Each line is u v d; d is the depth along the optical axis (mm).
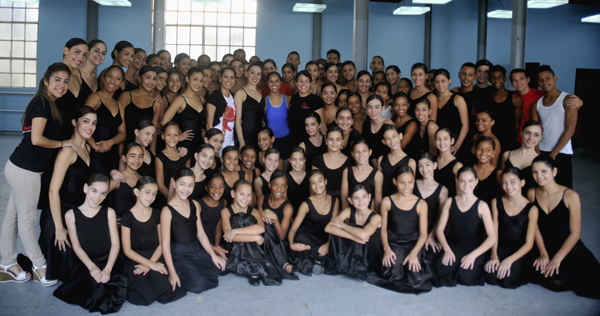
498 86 3949
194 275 2629
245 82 4770
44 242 2658
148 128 3146
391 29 11461
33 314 2285
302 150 3332
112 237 2562
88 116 2645
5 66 10898
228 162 3260
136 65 4070
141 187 2602
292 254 3025
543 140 3561
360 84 4219
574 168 7504
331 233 2912
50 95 2576
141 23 10922
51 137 2607
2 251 2648
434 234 3025
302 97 3930
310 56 11359
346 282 2805
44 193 2725
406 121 3572
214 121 3766
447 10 11438
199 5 11109
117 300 2402
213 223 3055
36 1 10078
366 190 2859
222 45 11242
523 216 2791
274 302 2488
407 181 2840
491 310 2424
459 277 2781
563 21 11461
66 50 2879
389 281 2758
